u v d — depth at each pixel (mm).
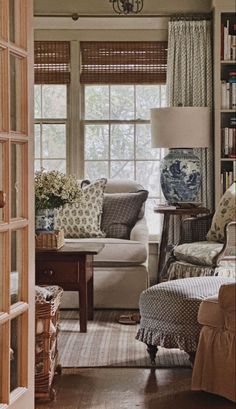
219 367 4094
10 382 3248
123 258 6457
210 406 4027
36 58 7707
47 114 7805
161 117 7059
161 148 7523
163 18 7613
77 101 7738
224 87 7348
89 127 7816
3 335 3115
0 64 3061
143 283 6477
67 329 5754
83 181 7285
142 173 7832
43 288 4223
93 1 7613
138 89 7793
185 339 4512
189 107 7051
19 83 3320
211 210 7539
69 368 4727
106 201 7000
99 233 6816
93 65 7723
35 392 4082
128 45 7699
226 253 6066
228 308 4000
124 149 7824
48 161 7828
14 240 3270
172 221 7539
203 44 7527
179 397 4184
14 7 3270
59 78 7715
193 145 7055
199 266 6066
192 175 7164
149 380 4500
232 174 7367
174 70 7539
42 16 7613
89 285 6035
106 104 7812
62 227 6812
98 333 5633
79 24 7664
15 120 3281
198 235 6789
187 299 4523
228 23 7359
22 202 3354
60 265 5535
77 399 4141
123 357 4965
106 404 4055
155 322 4688
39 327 4043
